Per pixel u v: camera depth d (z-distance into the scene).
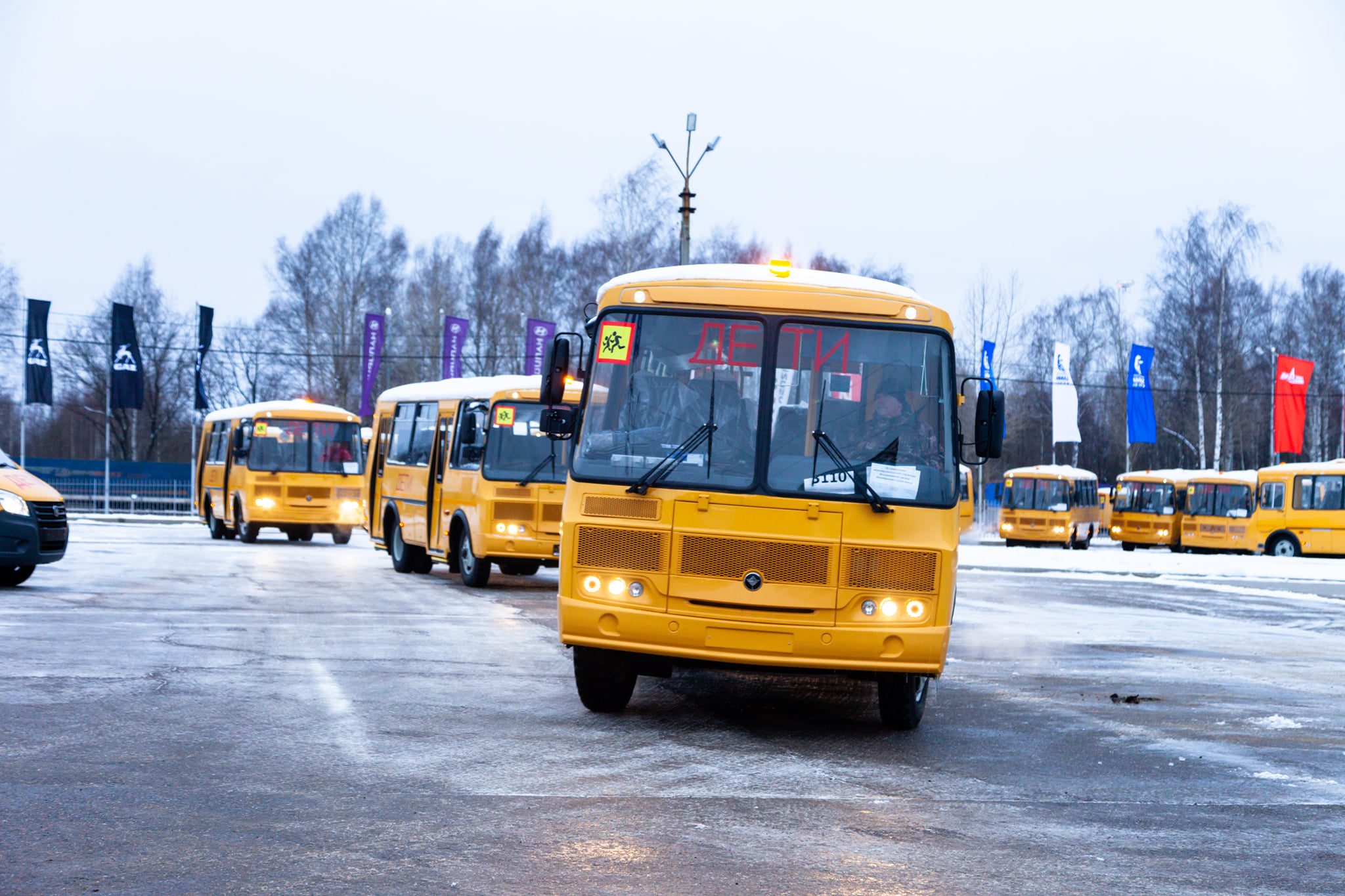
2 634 12.38
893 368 9.02
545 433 9.61
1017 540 50.47
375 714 8.90
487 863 5.53
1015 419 73.12
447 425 20.73
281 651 11.83
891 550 8.66
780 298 9.07
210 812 6.24
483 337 65.06
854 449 8.82
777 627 8.55
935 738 9.00
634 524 8.75
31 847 5.59
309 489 31.16
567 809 6.52
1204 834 6.46
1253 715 10.31
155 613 14.59
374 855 5.59
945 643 8.66
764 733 8.98
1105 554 37.16
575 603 8.79
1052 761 8.24
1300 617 20.59
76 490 53.91
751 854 5.82
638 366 9.09
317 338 65.38
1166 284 64.00
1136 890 5.45
